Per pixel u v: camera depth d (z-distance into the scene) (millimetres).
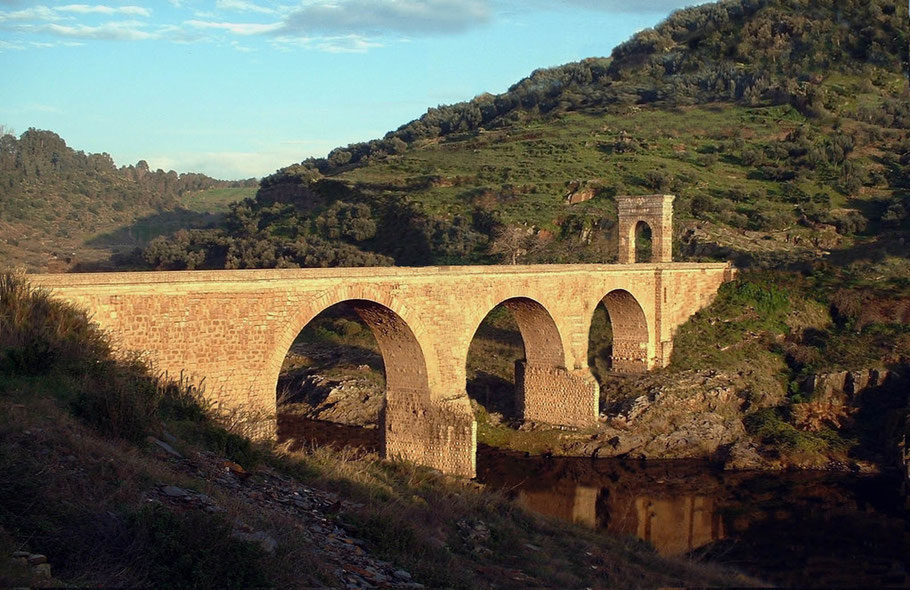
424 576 17828
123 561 12812
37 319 22547
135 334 26297
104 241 117562
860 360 54281
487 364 59406
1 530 12531
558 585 21188
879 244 72312
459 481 33344
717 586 25250
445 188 98000
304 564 15203
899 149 96312
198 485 17297
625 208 61438
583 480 43344
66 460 15594
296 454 25656
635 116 120688
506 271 42375
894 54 124438
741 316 62062
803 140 99062
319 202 103812
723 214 81125
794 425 50625
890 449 46719
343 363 60750
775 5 142250
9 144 157750
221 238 92312
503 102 145750
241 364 29188
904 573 29844
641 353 56406
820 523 36781
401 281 36156
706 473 45156
